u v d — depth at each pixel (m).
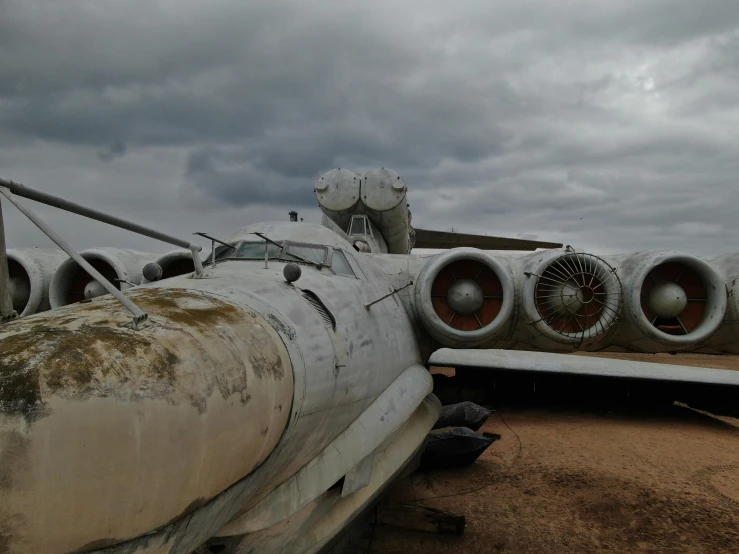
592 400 9.68
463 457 6.13
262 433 2.27
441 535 4.57
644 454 6.89
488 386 9.41
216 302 2.60
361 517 3.98
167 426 1.77
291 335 2.78
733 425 8.60
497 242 12.36
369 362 3.69
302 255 4.21
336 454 3.33
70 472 1.56
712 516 5.02
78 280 6.13
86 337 1.83
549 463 6.52
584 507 5.20
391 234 9.26
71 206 2.07
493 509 5.13
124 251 6.25
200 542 2.15
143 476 1.70
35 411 1.53
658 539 4.56
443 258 5.34
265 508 2.88
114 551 1.68
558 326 5.55
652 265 5.29
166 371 1.84
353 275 4.37
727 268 5.59
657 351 5.67
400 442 4.51
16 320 2.01
